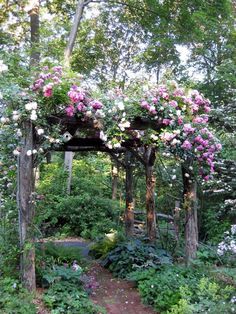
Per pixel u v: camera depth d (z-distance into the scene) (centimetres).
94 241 896
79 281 497
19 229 454
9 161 479
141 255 618
